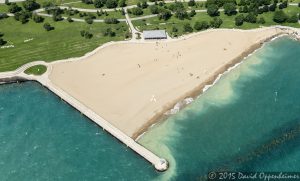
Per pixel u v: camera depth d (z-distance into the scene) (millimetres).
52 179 196625
